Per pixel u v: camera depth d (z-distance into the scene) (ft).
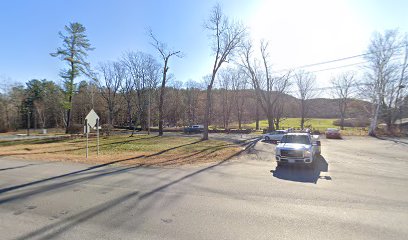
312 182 26.43
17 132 180.65
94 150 59.93
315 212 17.28
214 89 220.43
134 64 180.96
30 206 18.71
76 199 20.36
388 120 131.23
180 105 242.99
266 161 41.96
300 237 13.35
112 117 197.36
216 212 17.24
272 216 16.48
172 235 13.52
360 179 28.02
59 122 225.15
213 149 58.29
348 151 59.36
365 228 14.53
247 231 14.08
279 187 24.25
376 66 119.55
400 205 18.80
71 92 132.26
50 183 26.27
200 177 28.94
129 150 58.08
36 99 213.66
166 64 110.11
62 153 55.01
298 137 39.40
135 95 200.54
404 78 122.42
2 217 16.47
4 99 202.08
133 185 25.17
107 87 185.88
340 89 207.10
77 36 127.03
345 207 18.34
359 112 188.24
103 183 26.11
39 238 13.21
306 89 172.35
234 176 29.50
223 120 216.33
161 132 114.83
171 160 42.65
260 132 146.00
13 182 26.89
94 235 13.56
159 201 19.75
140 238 13.16
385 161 42.88
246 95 189.67
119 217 16.29
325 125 211.00
